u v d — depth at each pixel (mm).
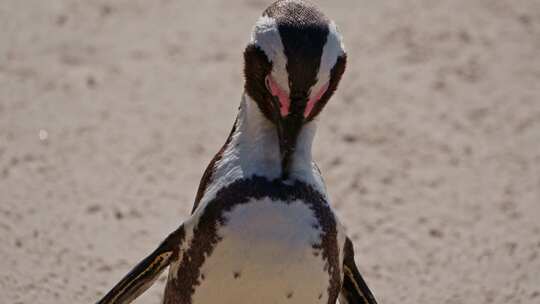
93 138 15422
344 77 17531
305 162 8750
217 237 8523
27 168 14516
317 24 8531
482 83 17641
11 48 17641
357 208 14172
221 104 16594
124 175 14609
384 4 20000
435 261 13117
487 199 14570
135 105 16391
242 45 18250
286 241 8359
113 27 18609
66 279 12172
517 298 12305
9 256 12492
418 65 18047
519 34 19266
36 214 13477
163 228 13469
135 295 9258
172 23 18891
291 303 8500
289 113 8531
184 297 8938
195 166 14961
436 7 20000
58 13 18906
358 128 16109
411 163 15352
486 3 20312
